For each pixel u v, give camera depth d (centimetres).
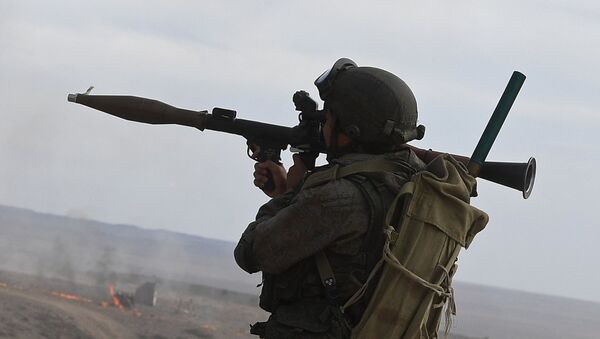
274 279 463
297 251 451
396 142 467
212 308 7488
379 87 465
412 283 443
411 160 473
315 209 450
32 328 4281
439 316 457
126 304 6581
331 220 448
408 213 446
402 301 443
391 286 443
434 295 451
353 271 451
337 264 452
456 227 447
